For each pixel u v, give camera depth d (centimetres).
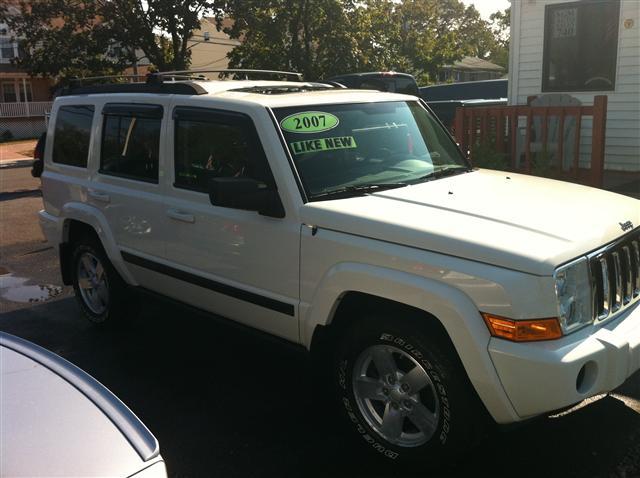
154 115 453
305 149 379
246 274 388
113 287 522
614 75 1092
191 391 429
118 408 236
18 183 1598
